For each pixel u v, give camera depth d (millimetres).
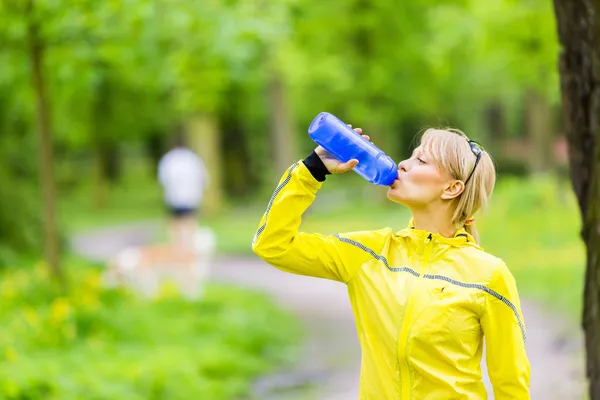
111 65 10625
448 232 2854
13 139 16031
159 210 33156
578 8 3768
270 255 2832
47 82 10047
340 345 9484
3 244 13422
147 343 8359
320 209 29969
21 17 9125
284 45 21219
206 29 9773
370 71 26281
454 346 2672
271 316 11016
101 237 23969
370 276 2777
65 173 40562
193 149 29094
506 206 17922
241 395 7340
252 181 37688
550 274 12430
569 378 6766
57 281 9648
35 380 5770
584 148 3822
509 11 18281
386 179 2834
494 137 44688
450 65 27016
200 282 11797
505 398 2764
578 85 3811
